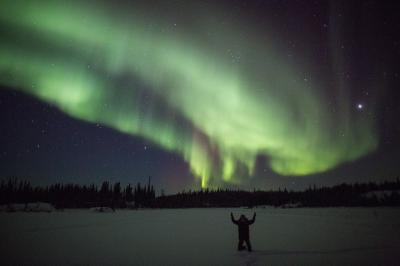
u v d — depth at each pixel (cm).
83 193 8631
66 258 910
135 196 10188
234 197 12119
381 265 754
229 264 791
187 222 2723
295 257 877
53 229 1914
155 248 1118
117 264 820
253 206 10138
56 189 8306
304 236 1449
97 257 927
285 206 9069
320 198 9756
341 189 10656
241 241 1023
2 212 4669
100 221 2777
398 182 10312
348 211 4428
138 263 830
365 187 10462
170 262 838
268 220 2867
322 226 2031
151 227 2144
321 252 962
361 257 861
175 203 10494
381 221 2291
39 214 4050
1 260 880
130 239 1416
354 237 1355
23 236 1523
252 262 812
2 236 1521
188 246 1166
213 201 11788
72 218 3212
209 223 2586
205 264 799
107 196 8981
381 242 1171
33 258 912
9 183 7381
